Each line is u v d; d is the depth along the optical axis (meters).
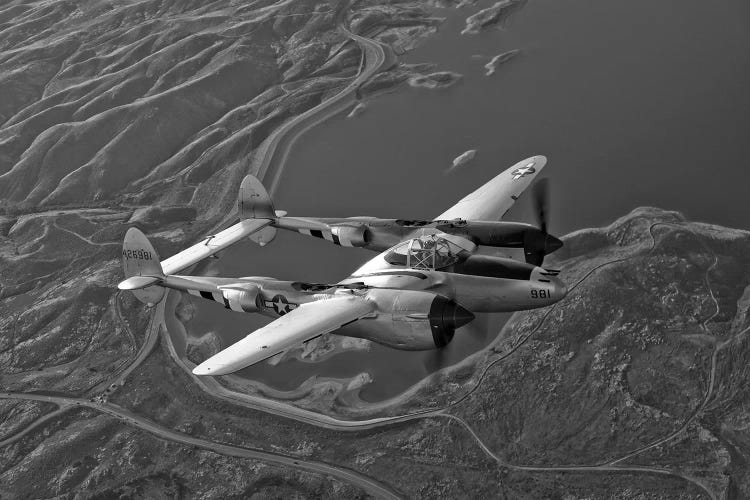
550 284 42.66
